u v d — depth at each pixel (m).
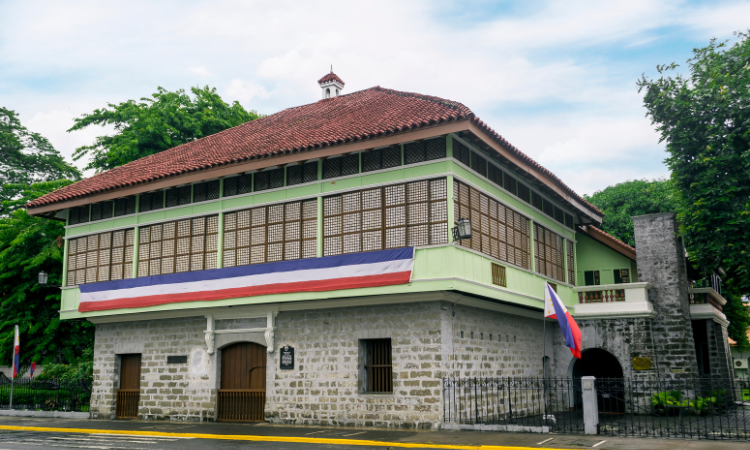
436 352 16.77
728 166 19.53
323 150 17.28
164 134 35.81
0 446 14.56
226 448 13.71
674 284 22.66
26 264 29.28
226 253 19.86
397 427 16.92
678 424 17.45
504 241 19.52
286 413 18.72
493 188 19.12
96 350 23.05
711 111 20.25
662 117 21.03
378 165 17.70
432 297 16.77
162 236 21.31
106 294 21.72
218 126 38.72
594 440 14.16
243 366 20.02
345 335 18.17
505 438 14.70
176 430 17.62
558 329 23.81
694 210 20.02
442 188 16.59
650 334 22.03
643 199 38.44
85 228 23.27
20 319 29.19
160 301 20.34
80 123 38.34
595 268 26.28
